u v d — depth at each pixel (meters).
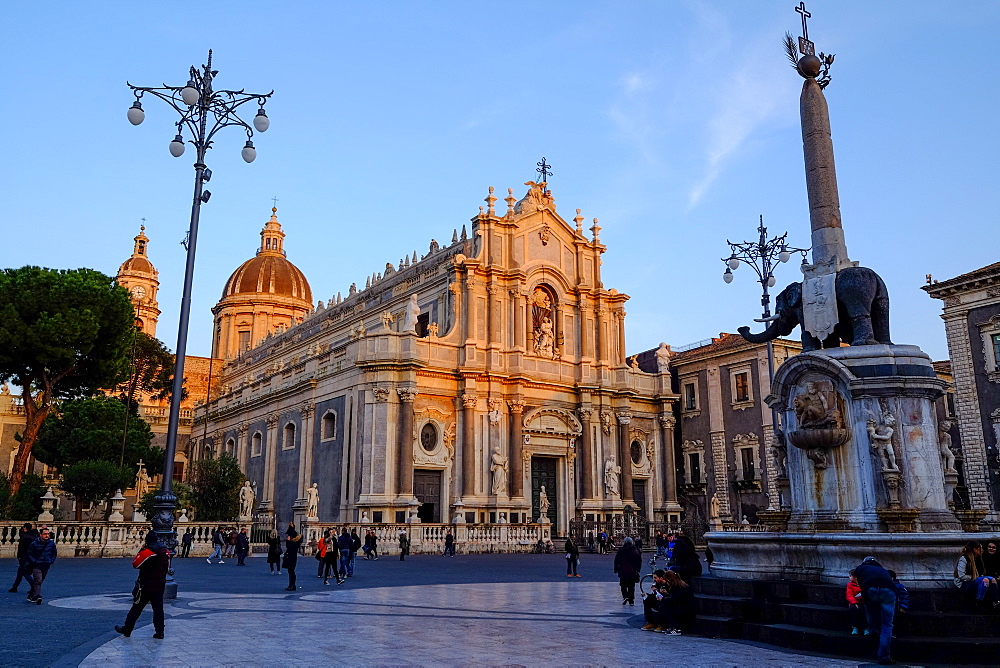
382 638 14.00
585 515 56.22
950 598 13.10
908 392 16.67
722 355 62.38
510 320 56.19
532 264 57.81
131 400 67.75
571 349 59.50
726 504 60.16
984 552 13.70
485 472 52.75
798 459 17.67
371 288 65.88
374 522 46.44
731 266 32.22
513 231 57.69
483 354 54.56
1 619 15.80
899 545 13.96
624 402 60.12
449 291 55.25
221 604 19.59
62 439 61.69
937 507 16.36
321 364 56.84
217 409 74.56
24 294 42.91
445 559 41.03
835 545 14.71
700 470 62.72
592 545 51.12
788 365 18.05
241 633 14.45
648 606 15.52
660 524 56.41
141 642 13.17
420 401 51.69
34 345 41.69
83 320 43.06
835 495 16.97
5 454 70.00
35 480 59.59
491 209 56.72
